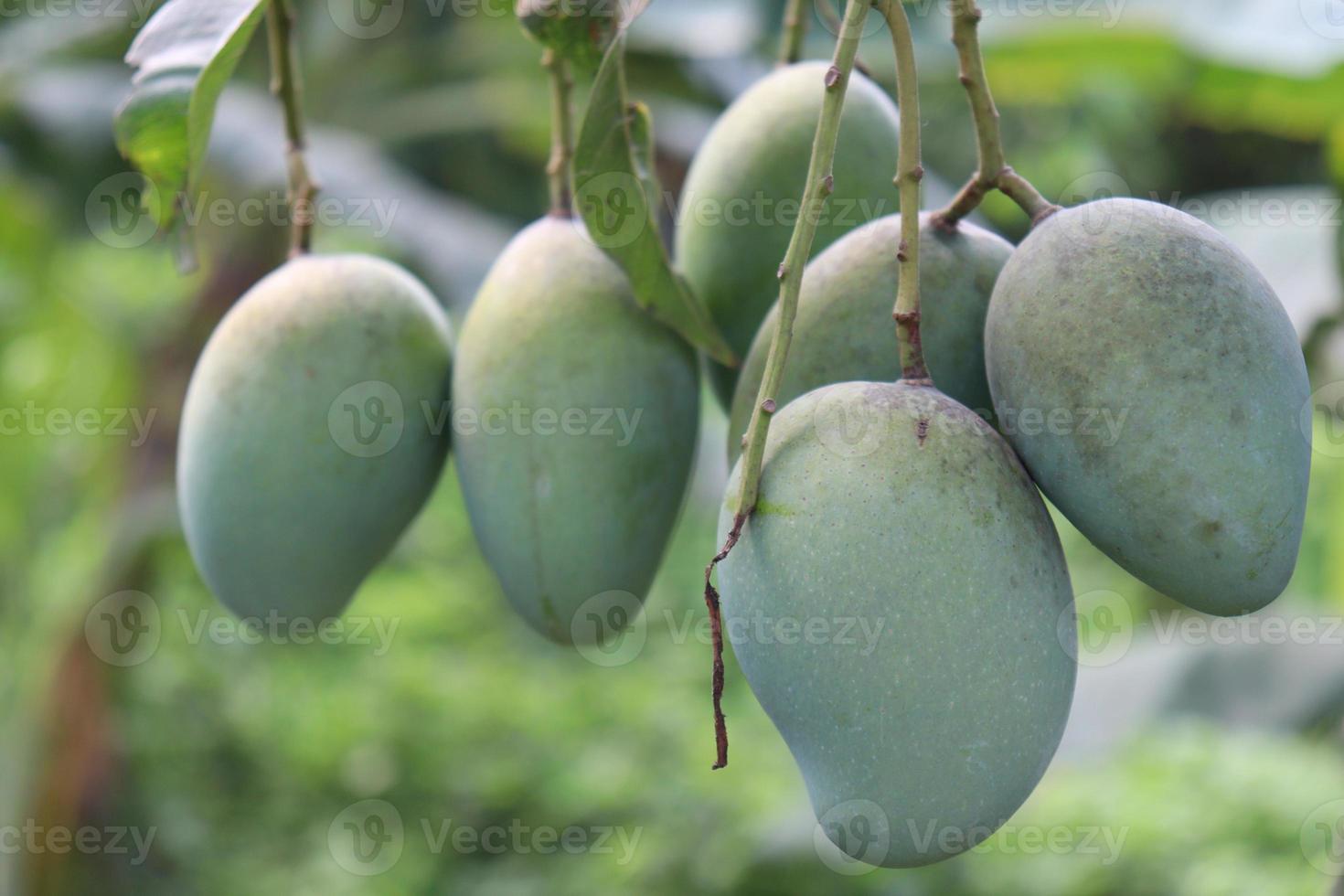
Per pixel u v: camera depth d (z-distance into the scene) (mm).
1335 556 1873
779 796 2502
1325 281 1315
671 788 2629
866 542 958
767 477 972
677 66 1450
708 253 1085
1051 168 2410
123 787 2211
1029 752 965
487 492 1064
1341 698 1444
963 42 997
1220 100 1461
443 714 2947
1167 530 964
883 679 957
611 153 1038
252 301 1087
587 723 2953
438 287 1484
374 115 1974
